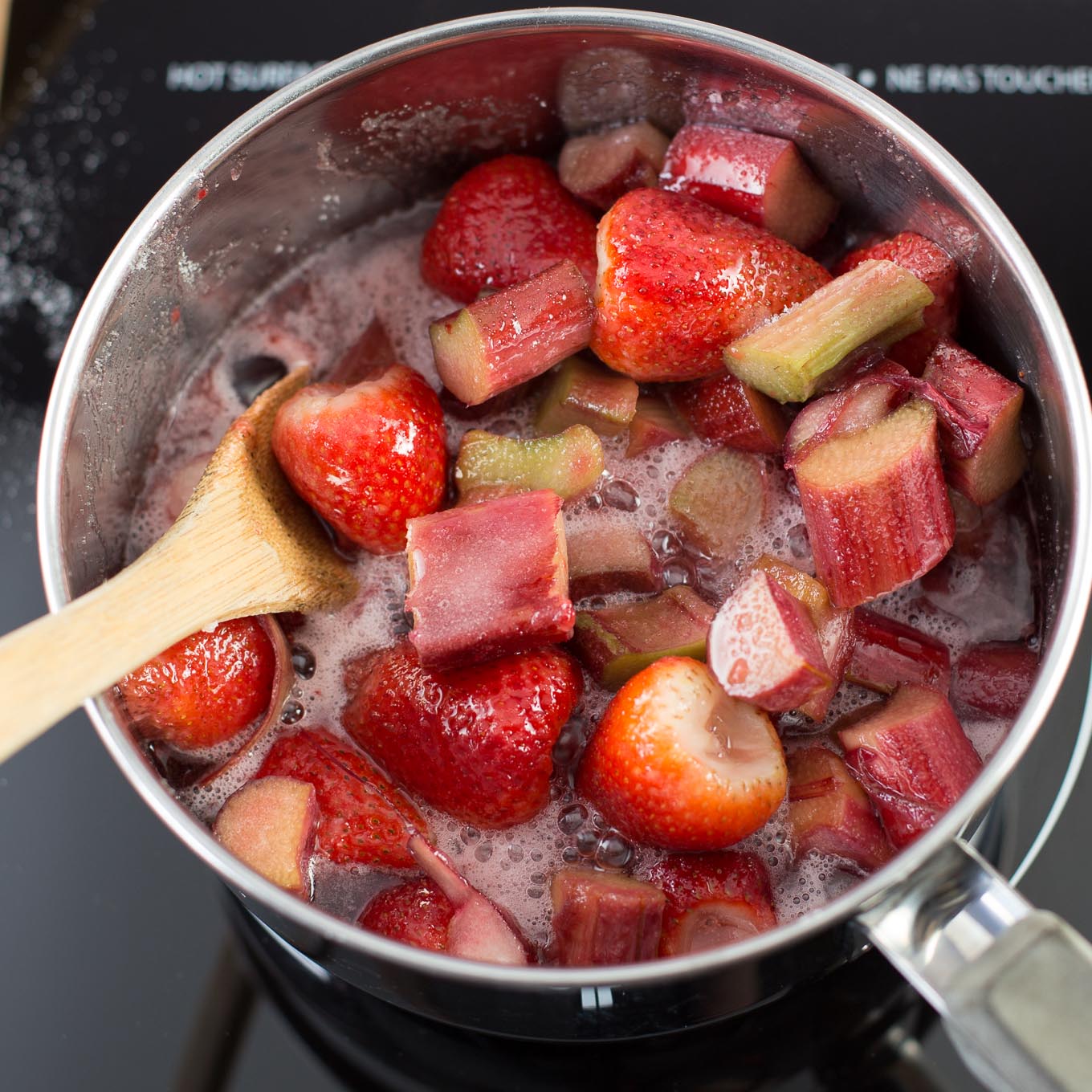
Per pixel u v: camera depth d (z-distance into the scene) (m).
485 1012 0.30
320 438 0.33
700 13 0.40
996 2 0.40
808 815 0.32
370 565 0.35
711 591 0.35
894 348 0.35
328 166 0.36
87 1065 0.33
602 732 0.32
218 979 0.34
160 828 0.35
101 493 0.34
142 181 0.40
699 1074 0.33
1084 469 0.31
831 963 0.30
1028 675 0.33
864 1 0.40
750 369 0.34
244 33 0.40
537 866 0.33
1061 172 0.39
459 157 0.37
